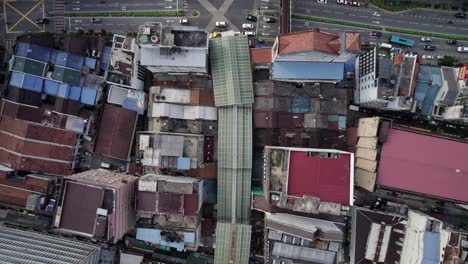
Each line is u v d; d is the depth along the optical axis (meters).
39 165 94.75
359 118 96.69
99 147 97.12
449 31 100.69
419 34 100.75
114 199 78.06
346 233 95.62
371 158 87.19
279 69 90.81
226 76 93.56
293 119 94.31
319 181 80.81
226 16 103.12
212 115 95.44
